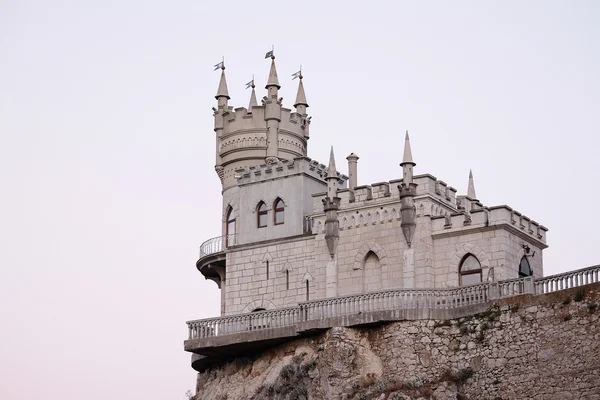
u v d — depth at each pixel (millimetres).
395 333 84188
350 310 86125
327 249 92812
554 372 78250
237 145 102500
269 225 97062
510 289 82250
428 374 82562
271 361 90562
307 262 94000
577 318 78188
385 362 84062
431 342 83250
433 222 89312
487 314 82062
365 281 90812
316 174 97875
